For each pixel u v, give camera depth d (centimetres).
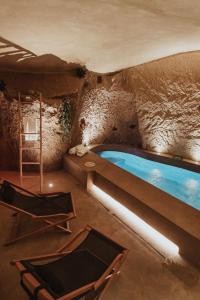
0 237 417
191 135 714
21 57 577
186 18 399
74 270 284
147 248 405
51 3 347
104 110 831
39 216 400
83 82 726
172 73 704
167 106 754
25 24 416
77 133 779
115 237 430
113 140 900
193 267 367
